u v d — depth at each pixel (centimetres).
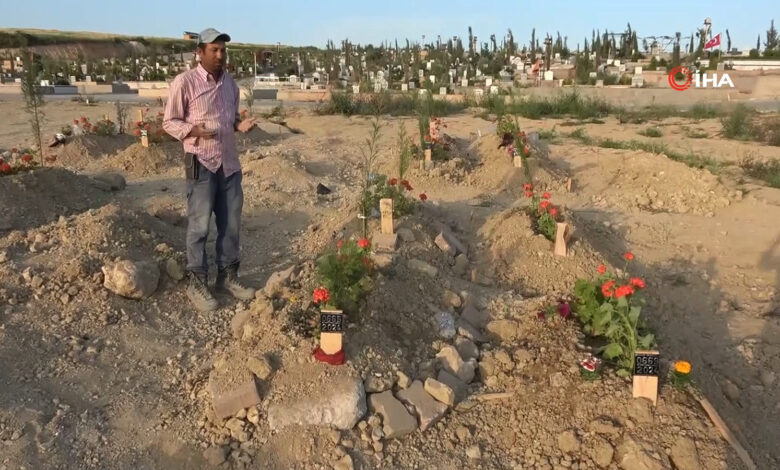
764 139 1380
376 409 375
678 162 951
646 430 346
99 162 1080
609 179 944
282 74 3731
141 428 377
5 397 387
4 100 2359
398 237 574
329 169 1077
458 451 360
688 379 375
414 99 1908
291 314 430
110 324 475
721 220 770
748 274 606
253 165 990
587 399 370
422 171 938
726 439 345
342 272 433
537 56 4634
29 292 495
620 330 394
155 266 526
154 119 1438
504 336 452
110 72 3788
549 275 549
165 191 891
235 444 360
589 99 2006
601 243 639
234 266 534
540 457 351
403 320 444
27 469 339
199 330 486
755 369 448
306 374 383
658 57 4147
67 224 601
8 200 678
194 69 486
